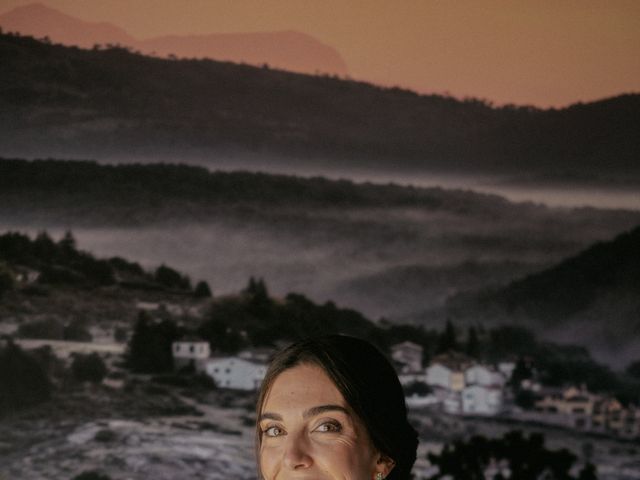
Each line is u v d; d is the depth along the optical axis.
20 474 25.77
